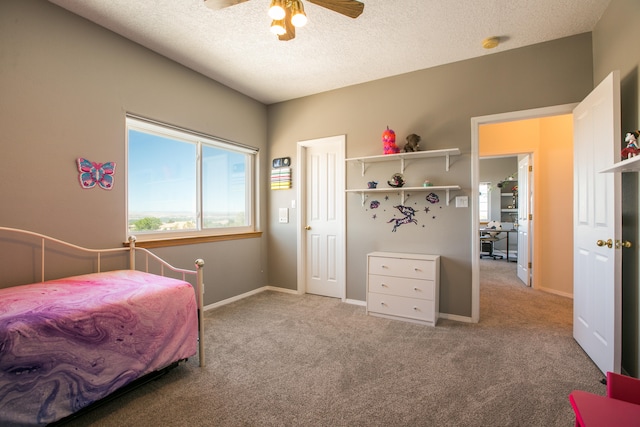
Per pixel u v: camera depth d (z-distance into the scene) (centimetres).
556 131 404
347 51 284
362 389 186
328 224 391
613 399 95
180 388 186
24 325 134
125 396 178
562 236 395
